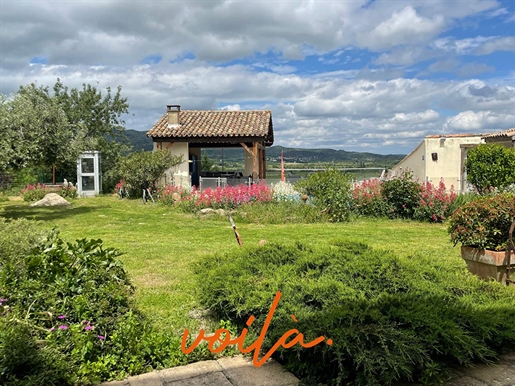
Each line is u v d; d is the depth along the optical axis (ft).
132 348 11.14
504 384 9.84
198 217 44.50
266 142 82.48
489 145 52.49
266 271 14.24
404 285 12.90
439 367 10.25
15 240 15.12
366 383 9.66
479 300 13.00
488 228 17.43
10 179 82.64
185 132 67.92
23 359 9.73
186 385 10.09
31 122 43.70
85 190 77.30
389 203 43.68
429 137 67.62
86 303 11.78
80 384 10.02
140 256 24.48
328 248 15.81
